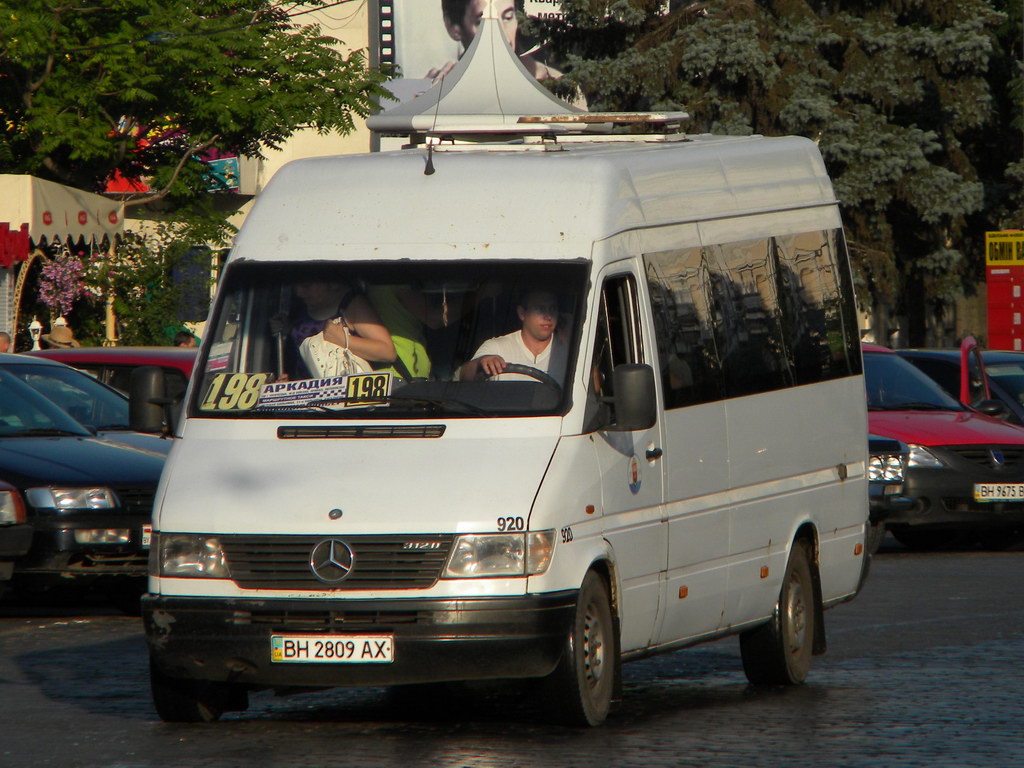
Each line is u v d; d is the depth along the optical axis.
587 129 43.28
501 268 34.78
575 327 34.16
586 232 35.00
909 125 147.62
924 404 72.50
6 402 54.81
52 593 56.22
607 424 34.41
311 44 116.06
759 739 33.12
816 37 143.38
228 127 112.31
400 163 36.59
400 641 31.92
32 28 104.25
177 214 112.25
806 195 44.19
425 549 31.98
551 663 32.38
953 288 150.38
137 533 50.50
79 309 103.00
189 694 34.72
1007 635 47.84
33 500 49.78
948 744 32.62
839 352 44.53
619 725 34.62
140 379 36.41
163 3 112.75
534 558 32.12
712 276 39.03
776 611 40.25
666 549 36.06
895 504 67.50
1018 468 68.25
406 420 33.59
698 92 143.50
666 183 38.03
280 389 34.53
